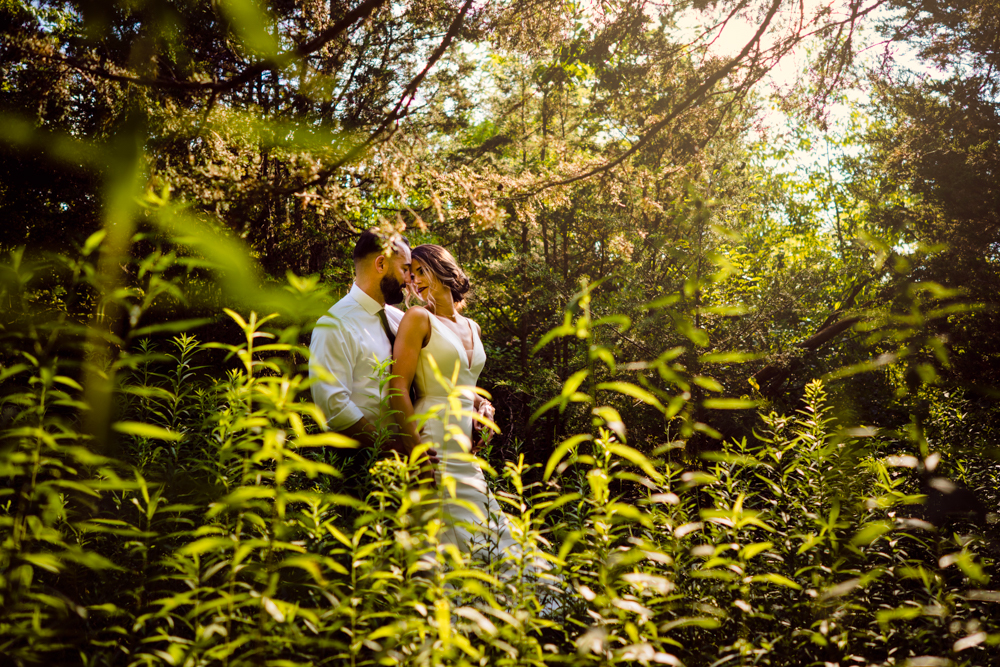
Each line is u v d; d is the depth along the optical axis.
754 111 5.89
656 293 5.71
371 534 1.49
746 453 2.20
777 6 4.96
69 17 2.13
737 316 6.41
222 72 2.17
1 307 1.30
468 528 1.57
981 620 1.64
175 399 2.19
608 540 1.54
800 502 1.98
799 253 12.55
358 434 2.62
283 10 2.45
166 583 1.76
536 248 8.40
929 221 6.85
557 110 8.62
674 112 4.92
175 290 1.24
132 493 1.89
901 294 1.51
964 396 3.92
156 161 1.88
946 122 7.27
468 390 1.40
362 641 1.27
